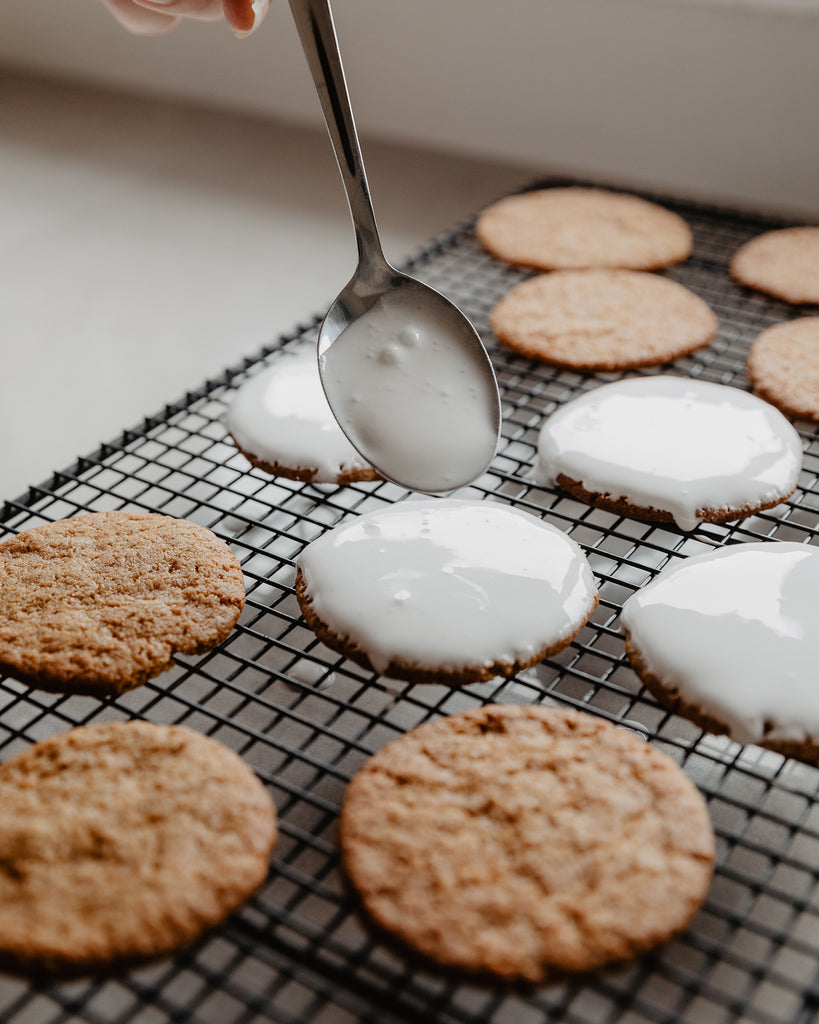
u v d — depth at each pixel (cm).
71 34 88
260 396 56
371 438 49
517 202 68
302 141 81
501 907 42
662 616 47
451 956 41
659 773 44
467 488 55
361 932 45
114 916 41
